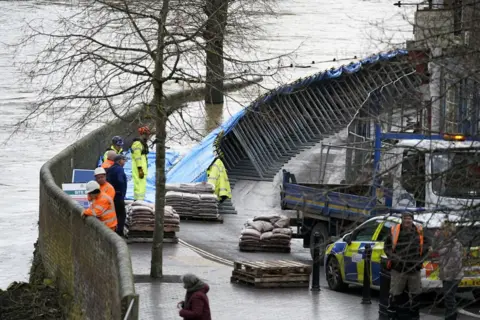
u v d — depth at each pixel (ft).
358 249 157.48
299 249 215.31
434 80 117.60
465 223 99.96
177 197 237.66
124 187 191.72
